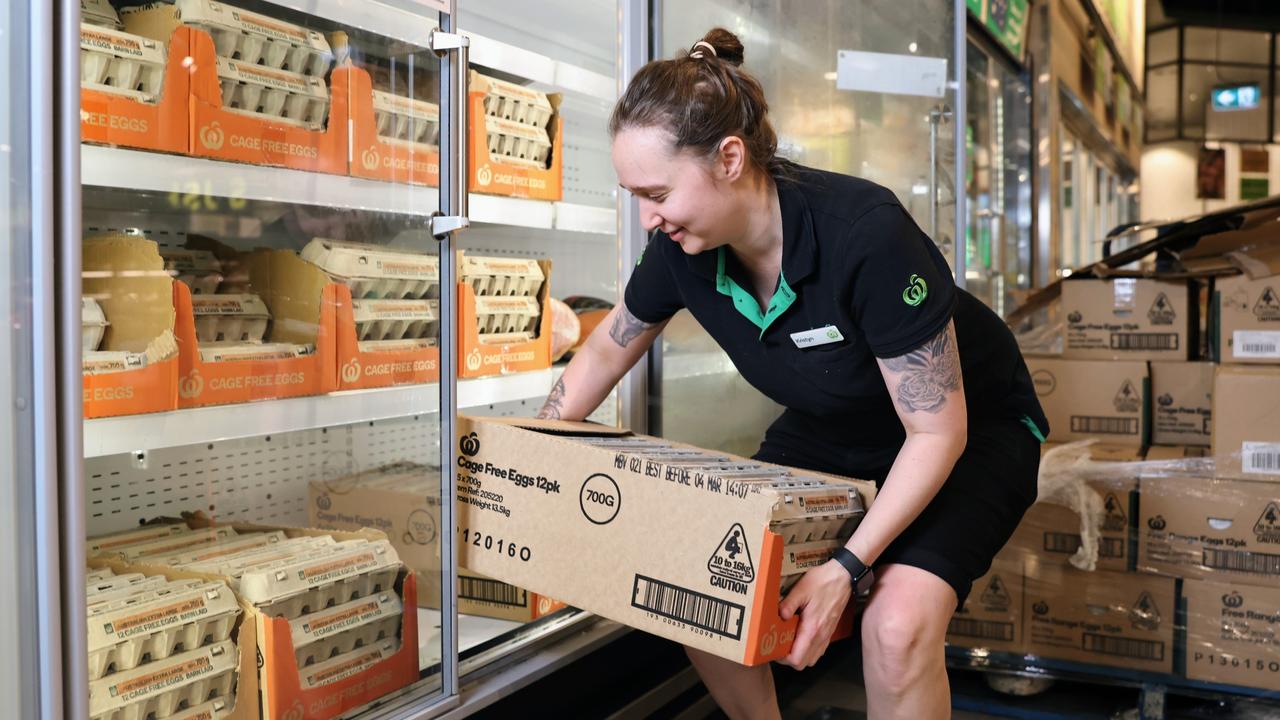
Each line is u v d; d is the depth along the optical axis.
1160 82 11.21
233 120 1.52
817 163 2.86
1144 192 11.42
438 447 1.66
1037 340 3.15
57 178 1.11
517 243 2.74
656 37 2.43
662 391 2.49
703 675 1.73
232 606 1.45
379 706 1.64
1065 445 2.54
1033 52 5.77
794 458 1.76
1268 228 2.43
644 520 1.41
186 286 1.49
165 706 1.36
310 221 1.72
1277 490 2.26
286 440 1.89
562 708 2.16
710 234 1.40
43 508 1.12
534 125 2.31
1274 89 10.76
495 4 2.47
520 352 2.26
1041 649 2.49
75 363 1.13
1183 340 2.61
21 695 1.14
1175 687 2.37
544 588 1.54
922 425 1.41
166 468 1.80
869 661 1.44
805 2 2.82
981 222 5.47
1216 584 2.32
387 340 1.74
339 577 1.59
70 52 1.11
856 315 1.44
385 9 1.64
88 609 1.31
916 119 3.04
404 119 1.69
